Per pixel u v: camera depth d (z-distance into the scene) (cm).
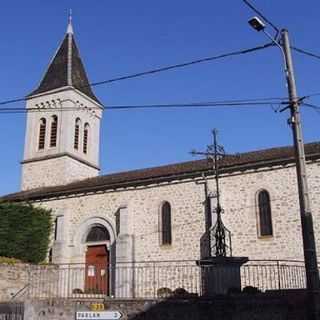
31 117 4041
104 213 3039
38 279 2648
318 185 2430
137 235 2878
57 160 3772
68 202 3203
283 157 2542
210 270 1741
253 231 2552
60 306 1767
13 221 2911
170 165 3253
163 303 1653
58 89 3950
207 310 1588
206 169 2741
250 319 1537
